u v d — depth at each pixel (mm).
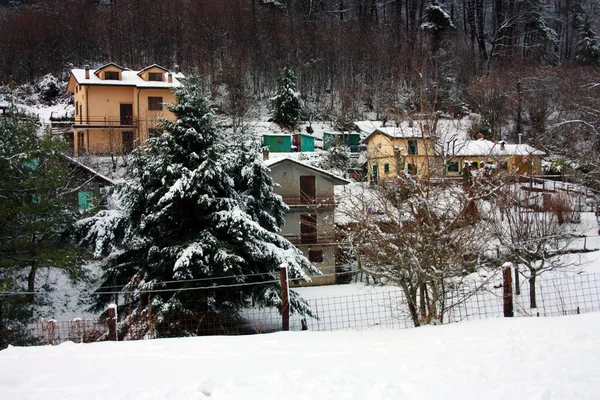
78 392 5891
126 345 8867
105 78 45938
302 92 63125
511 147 32250
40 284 23141
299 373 6297
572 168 30375
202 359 7523
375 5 84625
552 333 7941
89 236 19641
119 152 40656
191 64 62281
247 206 21562
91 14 69688
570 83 44812
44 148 19344
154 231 19297
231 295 18578
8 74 60812
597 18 71062
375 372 6262
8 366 7461
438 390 5406
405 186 10992
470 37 81438
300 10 82000
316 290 26141
